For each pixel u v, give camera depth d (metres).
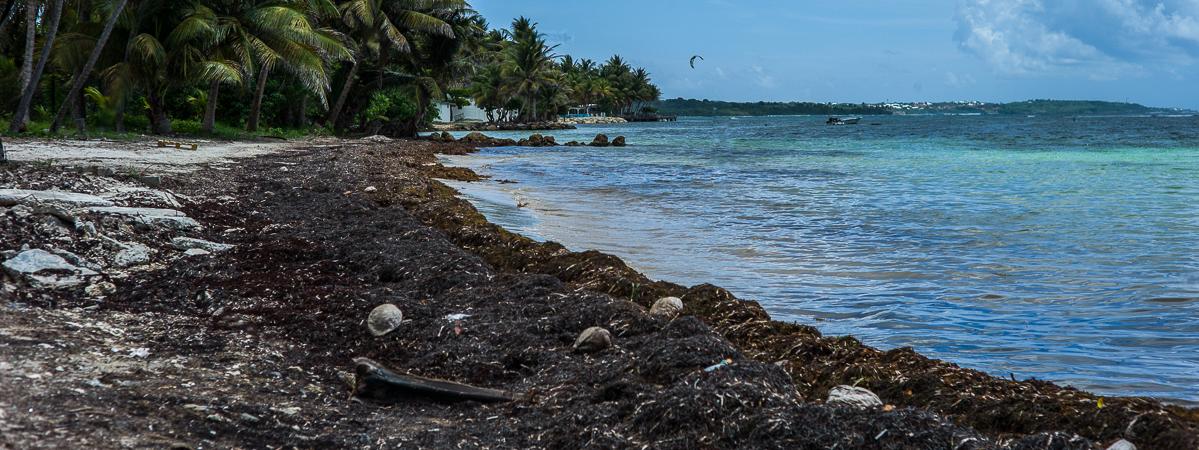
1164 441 4.50
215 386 4.98
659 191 21.34
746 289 9.42
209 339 6.20
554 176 26.61
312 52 35.53
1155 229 13.93
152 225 9.94
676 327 6.05
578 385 5.31
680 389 4.75
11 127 26.05
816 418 4.38
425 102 60.19
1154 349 7.03
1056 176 26.34
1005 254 11.63
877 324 7.96
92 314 6.70
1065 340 7.33
